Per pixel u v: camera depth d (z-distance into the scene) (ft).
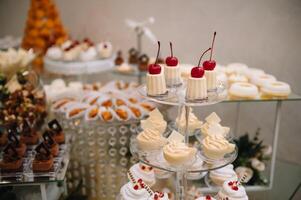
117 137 7.45
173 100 4.68
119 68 9.19
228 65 7.89
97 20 11.16
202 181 5.72
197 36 8.57
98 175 6.25
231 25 7.91
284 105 7.40
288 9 7.01
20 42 11.60
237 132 8.20
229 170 5.72
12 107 6.48
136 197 4.97
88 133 7.45
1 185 5.11
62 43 9.93
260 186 6.11
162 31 9.41
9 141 5.85
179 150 4.73
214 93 5.03
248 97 6.46
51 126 6.47
